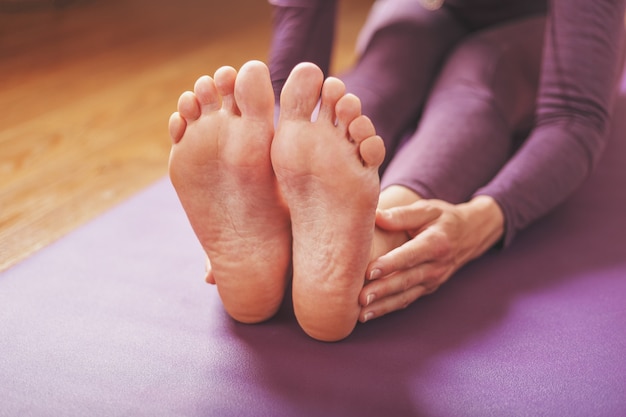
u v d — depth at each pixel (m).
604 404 0.71
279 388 0.74
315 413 0.70
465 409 0.70
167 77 1.97
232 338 0.82
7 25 2.54
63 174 1.33
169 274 0.95
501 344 0.81
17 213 1.17
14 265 0.98
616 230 1.06
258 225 0.74
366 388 0.73
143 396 0.72
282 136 0.67
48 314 0.86
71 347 0.80
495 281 0.94
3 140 1.51
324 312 0.76
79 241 1.04
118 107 1.72
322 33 1.05
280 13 1.05
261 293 0.79
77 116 1.66
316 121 0.67
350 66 2.09
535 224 1.08
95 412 0.70
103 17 2.70
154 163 1.39
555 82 0.96
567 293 0.91
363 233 0.69
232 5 2.96
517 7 1.27
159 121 1.62
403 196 0.87
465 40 1.21
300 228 0.73
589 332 0.83
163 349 0.80
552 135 0.96
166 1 3.00
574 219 1.09
